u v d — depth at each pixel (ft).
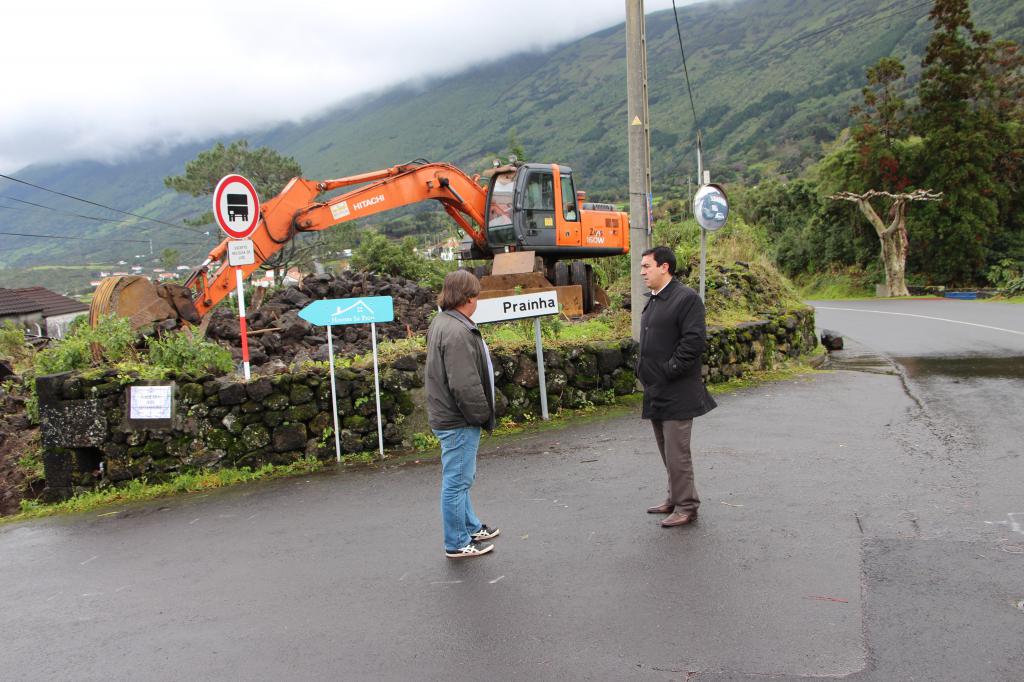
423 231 204.64
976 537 14.98
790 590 13.12
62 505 22.45
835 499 17.72
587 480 20.62
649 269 16.90
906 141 138.10
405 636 12.48
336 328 45.47
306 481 22.77
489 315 27.02
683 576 13.97
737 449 22.72
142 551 17.83
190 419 23.73
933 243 135.03
